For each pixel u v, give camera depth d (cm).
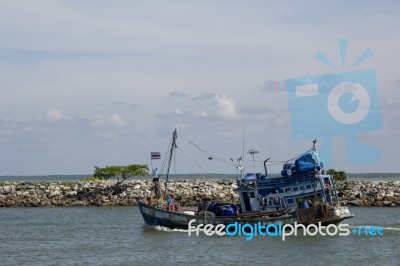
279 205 6644
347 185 11119
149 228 7162
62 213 9281
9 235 6856
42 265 5144
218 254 5484
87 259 5366
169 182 12125
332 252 5534
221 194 10862
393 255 5406
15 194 11219
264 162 6844
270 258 5291
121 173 11644
